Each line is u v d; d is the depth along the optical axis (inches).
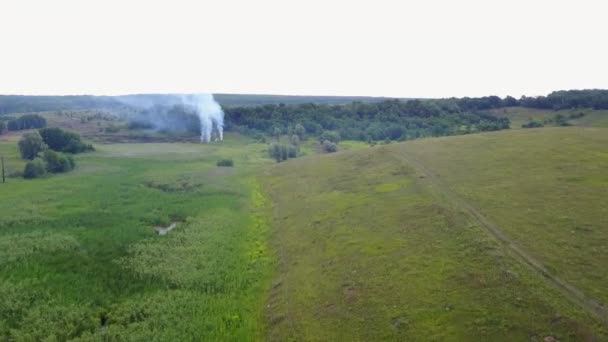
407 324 1004.6
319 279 1316.4
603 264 1119.0
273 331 1112.8
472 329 944.9
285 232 1818.4
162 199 2549.2
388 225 1590.8
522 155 2297.0
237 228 1969.7
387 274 1235.9
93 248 1763.0
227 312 1235.2
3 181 2997.0
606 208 1461.6
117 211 2297.0
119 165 3668.8
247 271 1498.5
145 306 1289.4
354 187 2225.6
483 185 1868.8
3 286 1379.2
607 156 2123.5
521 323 930.1
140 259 1637.6
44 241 1809.8
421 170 2262.6
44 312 1238.9
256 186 2842.0
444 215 1553.9
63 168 3383.4
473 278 1120.8
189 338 1108.5
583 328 881.5
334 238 1587.1
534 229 1358.3
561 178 1831.9
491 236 1330.0
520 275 1092.5
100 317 1246.3
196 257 1640.0
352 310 1109.7
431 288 1121.4
